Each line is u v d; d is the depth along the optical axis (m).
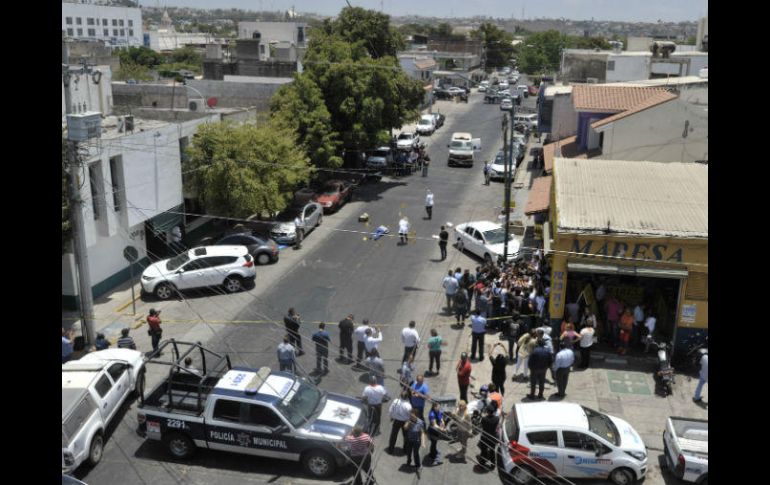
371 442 13.12
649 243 18.17
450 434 13.88
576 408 13.75
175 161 27.14
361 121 37.66
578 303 19.81
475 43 118.75
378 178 42.12
